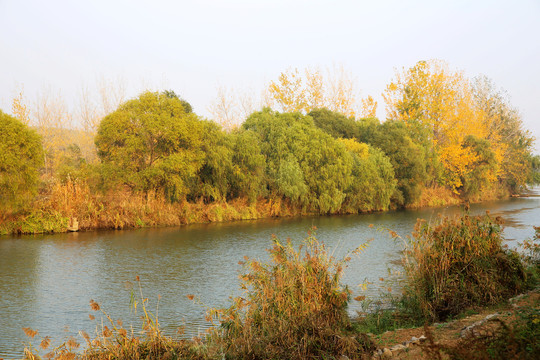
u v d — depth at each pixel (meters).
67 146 49.22
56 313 13.59
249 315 9.12
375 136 58.22
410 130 60.94
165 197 36.69
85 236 28.98
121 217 33.09
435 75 70.81
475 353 5.84
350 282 16.23
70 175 33.78
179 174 35.69
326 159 46.72
